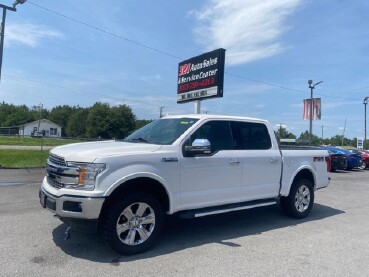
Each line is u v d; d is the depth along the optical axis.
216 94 16.69
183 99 19.47
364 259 5.11
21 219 6.67
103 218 4.88
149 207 5.16
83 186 4.73
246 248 5.46
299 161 7.54
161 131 6.16
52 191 4.96
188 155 5.64
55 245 5.28
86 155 4.84
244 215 7.76
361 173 21.62
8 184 10.95
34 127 103.31
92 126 90.62
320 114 32.59
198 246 5.49
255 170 6.59
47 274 4.24
